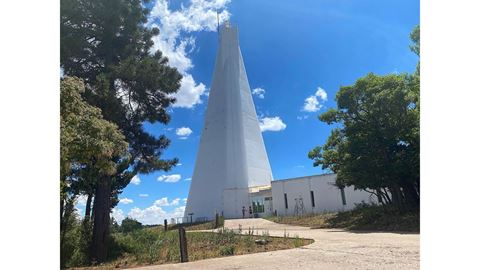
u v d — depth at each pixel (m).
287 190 40.28
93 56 19.05
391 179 20.31
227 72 63.38
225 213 50.41
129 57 18.77
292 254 9.71
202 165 58.69
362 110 21.66
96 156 10.20
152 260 12.18
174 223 43.69
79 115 9.55
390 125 20.28
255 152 59.72
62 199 11.94
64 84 9.05
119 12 18.92
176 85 20.67
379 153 20.80
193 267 8.43
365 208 25.09
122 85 19.69
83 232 16.70
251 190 51.81
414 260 7.52
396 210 21.05
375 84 20.77
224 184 54.84
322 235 15.85
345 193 36.00
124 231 25.45
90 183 15.55
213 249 12.71
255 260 8.93
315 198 38.09
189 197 58.19
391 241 11.97
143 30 21.23
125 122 19.66
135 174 21.47
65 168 9.05
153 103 21.02
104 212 16.81
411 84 20.02
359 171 21.03
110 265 12.95
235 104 60.91
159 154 21.52
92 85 17.69
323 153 25.69
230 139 58.22
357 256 8.57
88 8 18.41
